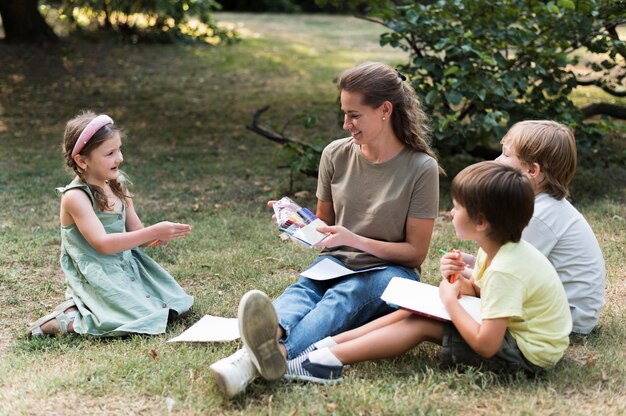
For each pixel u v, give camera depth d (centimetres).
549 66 587
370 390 274
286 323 298
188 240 486
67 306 350
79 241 354
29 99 1062
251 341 266
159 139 838
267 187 631
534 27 581
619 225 502
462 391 273
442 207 558
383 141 320
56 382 288
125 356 314
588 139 575
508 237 277
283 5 2189
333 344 293
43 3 1407
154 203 587
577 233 325
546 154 321
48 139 836
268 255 462
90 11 1333
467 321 277
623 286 398
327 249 341
